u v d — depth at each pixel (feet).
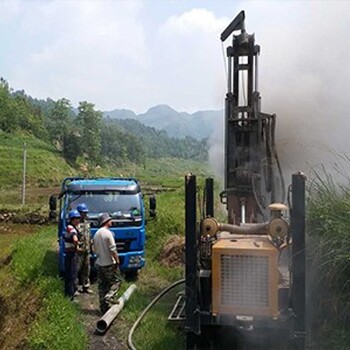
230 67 28.76
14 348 29.71
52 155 289.94
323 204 24.80
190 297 20.85
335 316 22.35
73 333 25.79
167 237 47.85
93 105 372.38
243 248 20.11
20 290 40.93
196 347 22.00
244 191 26.99
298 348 19.58
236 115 27.89
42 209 99.50
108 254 30.07
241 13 28.94
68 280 32.58
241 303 20.18
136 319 28.63
